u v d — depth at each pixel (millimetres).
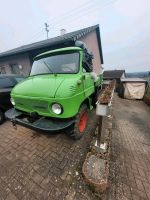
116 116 6383
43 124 2424
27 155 2826
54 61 3398
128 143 3684
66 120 2508
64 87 2369
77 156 2773
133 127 5066
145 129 4961
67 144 3199
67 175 2285
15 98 2869
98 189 1886
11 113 3119
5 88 4309
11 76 4801
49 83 2596
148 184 2213
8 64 11086
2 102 4207
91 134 3658
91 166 2145
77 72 2996
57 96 2232
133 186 2148
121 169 2543
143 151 3326
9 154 2867
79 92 2752
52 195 1938
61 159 2688
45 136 3551
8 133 3775
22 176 2279
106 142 2654
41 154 2850
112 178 2287
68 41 7160
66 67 3164
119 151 3211
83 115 3273
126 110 7852
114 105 9047
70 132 2844
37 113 2635
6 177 2262
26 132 3799
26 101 2643
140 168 2617
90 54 4328
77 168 2439
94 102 5047
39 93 2426
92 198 1893
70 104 2355
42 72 3379
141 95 11656
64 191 1994
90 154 2373
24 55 9695
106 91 3543
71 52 3348
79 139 3363
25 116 3012
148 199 1934
